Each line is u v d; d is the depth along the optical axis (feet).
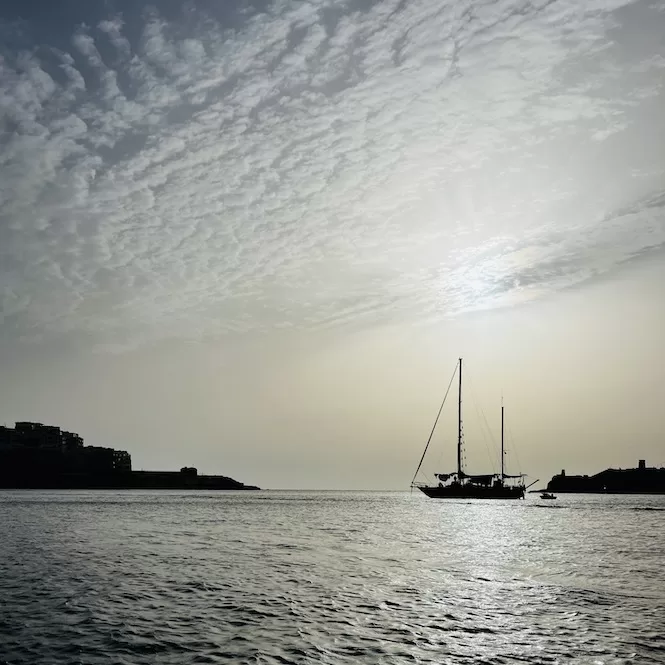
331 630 75.92
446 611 87.04
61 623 78.38
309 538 200.85
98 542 179.93
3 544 172.65
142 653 66.28
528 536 214.07
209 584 106.93
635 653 68.08
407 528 250.57
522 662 64.85
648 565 137.59
